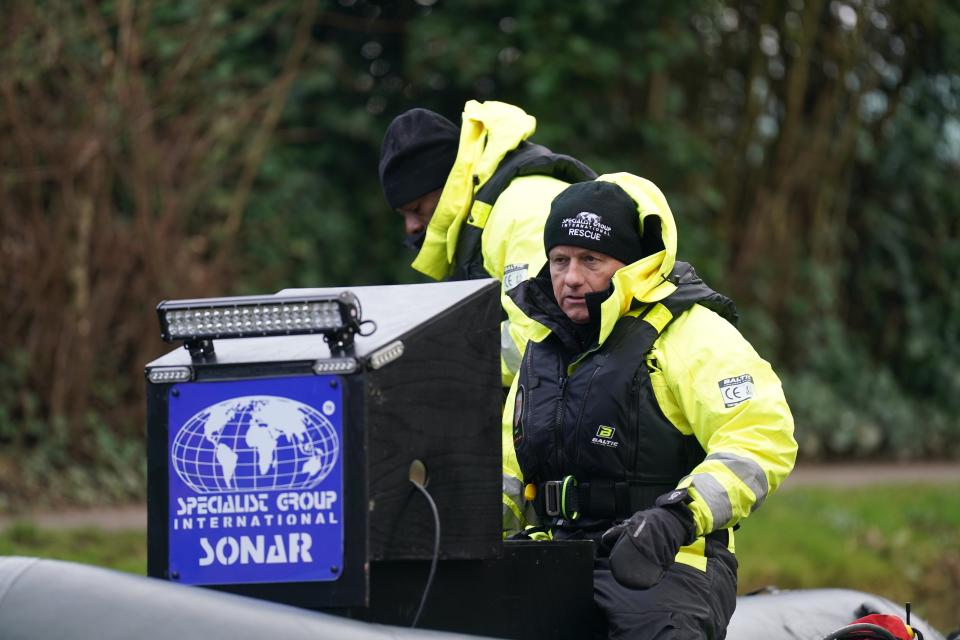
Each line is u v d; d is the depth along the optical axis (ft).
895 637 35.65
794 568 82.02
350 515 25.76
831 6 155.63
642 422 33.01
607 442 33.06
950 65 161.17
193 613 23.17
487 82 132.26
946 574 88.28
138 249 98.78
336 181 130.93
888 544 90.02
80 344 95.66
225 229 106.22
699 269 140.87
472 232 42.34
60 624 22.98
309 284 120.57
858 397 152.76
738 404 32.12
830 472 136.77
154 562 26.73
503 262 41.39
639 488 33.14
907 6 157.69
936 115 165.27
